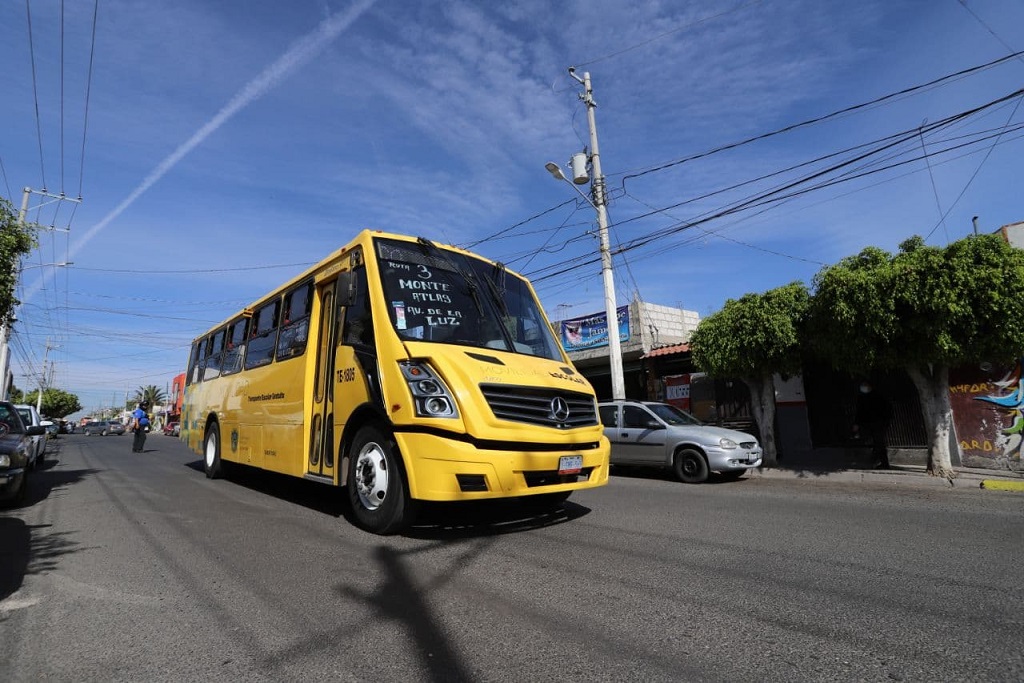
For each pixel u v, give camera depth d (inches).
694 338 531.2
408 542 208.5
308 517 258.2
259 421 327.3
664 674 109.1
